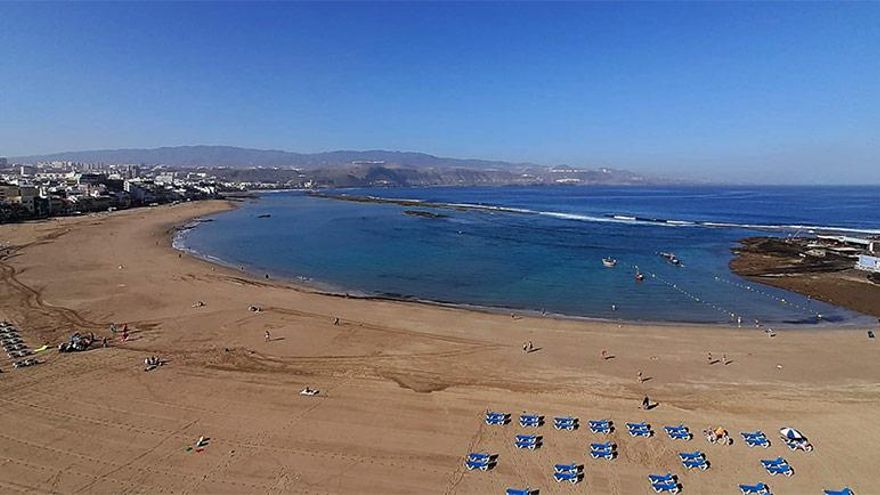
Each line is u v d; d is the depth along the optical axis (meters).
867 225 137.12
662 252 89.81
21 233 96.44
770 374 36.00
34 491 21.73
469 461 24.45
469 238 107.50
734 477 23.83
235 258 80.00
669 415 29.62
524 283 65.31
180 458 24.36
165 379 33.25
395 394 31.73
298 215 158.75
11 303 50.22
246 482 22.72
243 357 37.41
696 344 42.16
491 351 39.78
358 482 22.95
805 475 24.00
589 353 39.78
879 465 24.78
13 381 32.53
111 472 23.16
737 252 89.44
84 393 30.95
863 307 54.66
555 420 28.59
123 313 47.78
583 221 147.12
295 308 50.62
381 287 62.53
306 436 26.59
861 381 34.84
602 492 22.67
